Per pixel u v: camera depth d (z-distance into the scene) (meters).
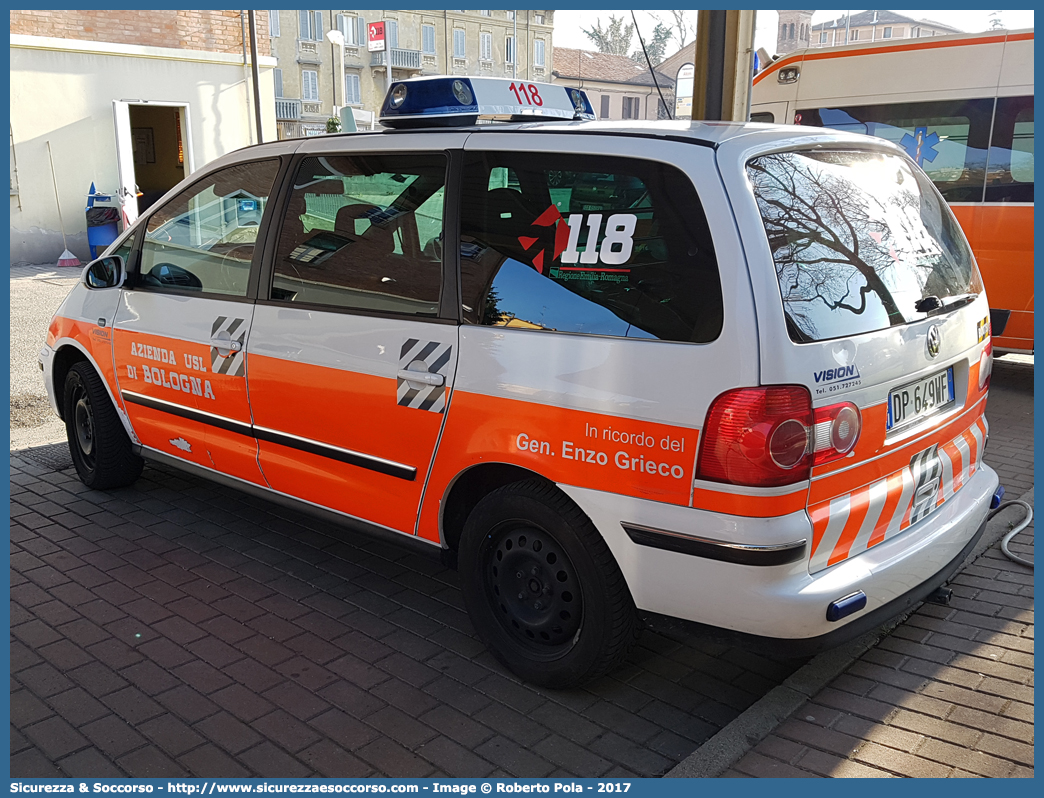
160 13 17.81
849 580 2.79
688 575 2.74
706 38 5.23
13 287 13.60
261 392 3.97
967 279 3.55
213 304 4.18
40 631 3.64
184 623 3.71
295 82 53.88
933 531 3.18
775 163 2.88
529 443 3.03
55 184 16.88
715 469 2.65
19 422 6.65
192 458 4.50
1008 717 2.96
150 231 4.62
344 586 4.07
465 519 3.49
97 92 17.08
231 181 4.22
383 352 3.46
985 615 3.66
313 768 2.81
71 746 2.91
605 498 2.87
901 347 2.98
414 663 3.43
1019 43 7.94
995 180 8.09
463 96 3.55
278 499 4.12
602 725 3.04
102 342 4.83
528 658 3.23
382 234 3.55
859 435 2.82
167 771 2.79
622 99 59.94
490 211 3.22
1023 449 6.06
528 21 59.00
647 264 2.83
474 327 3.20
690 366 2.69
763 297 2.62
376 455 3.55
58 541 4.53
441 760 2.85
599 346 2.87
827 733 2.90
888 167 3.36
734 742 2.84
